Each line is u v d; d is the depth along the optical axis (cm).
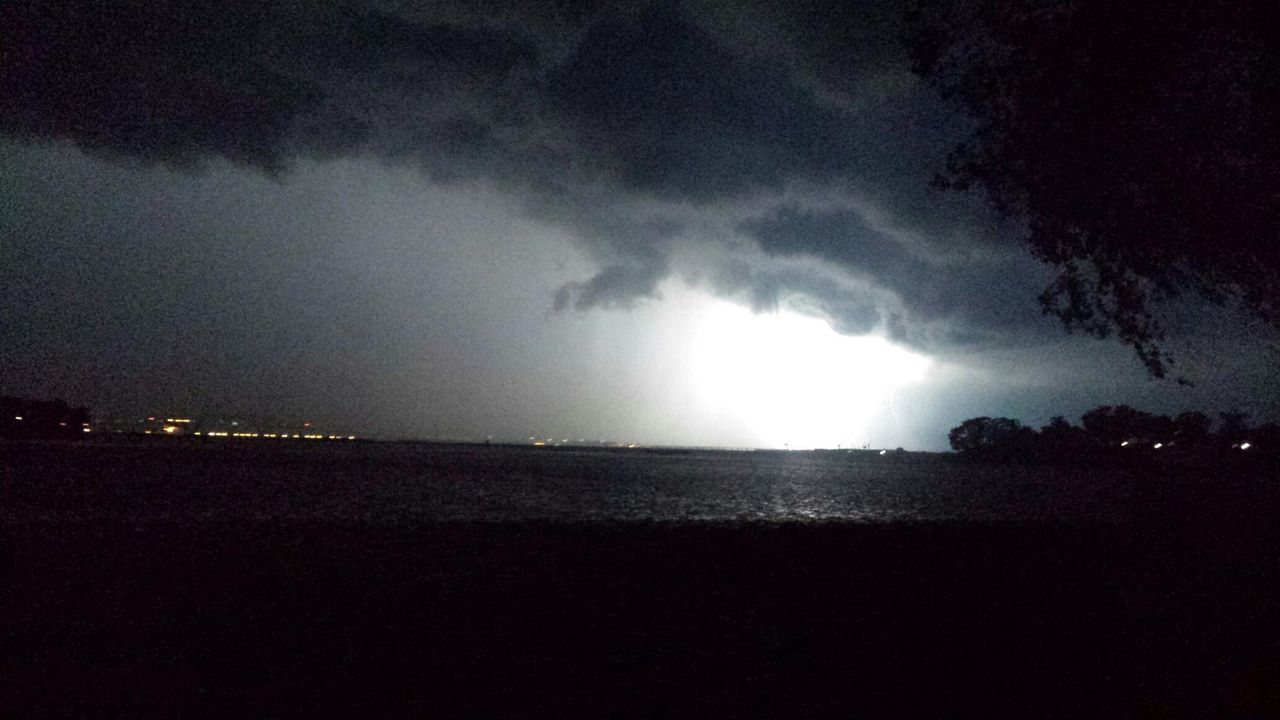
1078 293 1480
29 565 1034
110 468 5550
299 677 793
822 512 3575
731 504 3962
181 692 744
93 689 736
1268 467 7100
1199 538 1627
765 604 1126
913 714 763
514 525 1438
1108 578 1329
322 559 1173
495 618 1001
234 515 2795
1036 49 1259
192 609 956
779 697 796
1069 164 1294
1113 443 12194
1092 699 810
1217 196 1216
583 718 727
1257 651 970
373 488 4519
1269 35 1053
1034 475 9081
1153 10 1111
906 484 6800
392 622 965
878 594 1197
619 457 16000
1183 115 1188
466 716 721
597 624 1000
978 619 1095
